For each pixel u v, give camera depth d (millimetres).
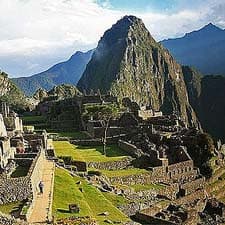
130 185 106938
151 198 105312
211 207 121875
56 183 69688
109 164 113812
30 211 50500
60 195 64000
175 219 93812
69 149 117812
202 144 147000
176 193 119000
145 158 123938
